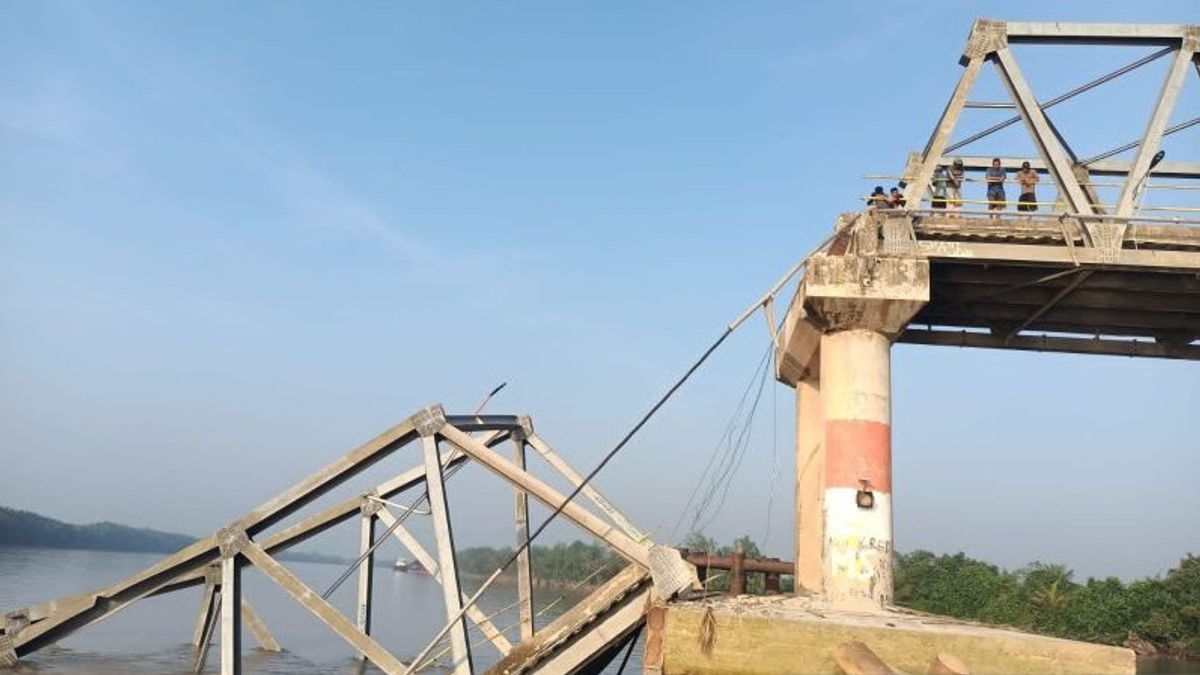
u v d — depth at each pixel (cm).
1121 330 2819
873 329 2256
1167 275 2320
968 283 2450
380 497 3456
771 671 1706
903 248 2245
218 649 4288
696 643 1762
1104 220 2231
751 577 4803
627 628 2186
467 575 19900
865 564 2127
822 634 1695
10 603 6512
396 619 7594
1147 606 8081
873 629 1678
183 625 5688
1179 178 2631
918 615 2064
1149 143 2270
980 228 2288
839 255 2466
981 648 1633
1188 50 2289
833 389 2256
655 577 2102
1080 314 2708
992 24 2350
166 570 2623
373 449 2545
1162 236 2255
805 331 2550
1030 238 2283
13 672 3269
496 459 2447
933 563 10588
